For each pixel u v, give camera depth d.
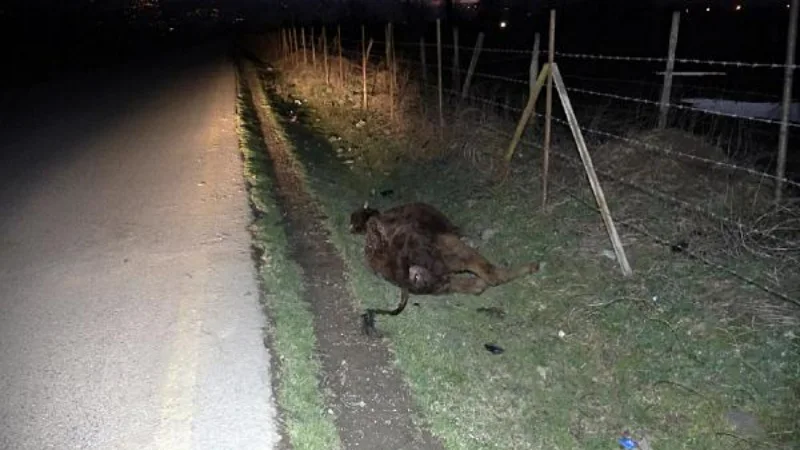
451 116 10.12
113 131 13.40
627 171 7.29
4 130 14.36
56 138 13.05
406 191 8.43
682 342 4.80
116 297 5.80
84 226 7.64
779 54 14.88
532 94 7.21
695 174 6.98
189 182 9.16
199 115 14.49
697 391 4.40
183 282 6.03
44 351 5.01
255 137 11.91
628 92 13.66
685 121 9.21
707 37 17.78
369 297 5.76
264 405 4.31
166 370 4.69
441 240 5.74
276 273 6.15
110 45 43.00
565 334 5.11
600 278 5.72
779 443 3.96
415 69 15.44
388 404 4.41
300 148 11.01
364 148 10.55
